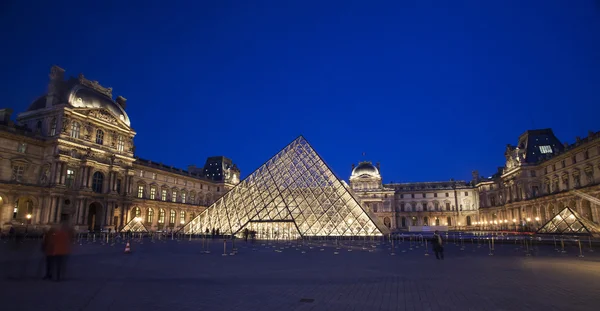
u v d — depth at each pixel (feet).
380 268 77.15
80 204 261.03
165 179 363.35
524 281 58.65
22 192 237.66
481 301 44.04
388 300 45.16
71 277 63.82
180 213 375.45
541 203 312.91
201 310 40.40
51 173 252.83
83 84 291.79
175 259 96.78
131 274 68.13
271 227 205.36
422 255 108.78
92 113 279.28
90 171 271.49
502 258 98.58
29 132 252.62
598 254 109.60
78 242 177.58
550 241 152.05
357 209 205.26
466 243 175.52
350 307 41.60
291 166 235.81
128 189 306.96
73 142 264.52
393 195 510.58
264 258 99.60
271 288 53.67
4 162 237.66
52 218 243.19
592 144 252.21
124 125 307.99
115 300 45.19
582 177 266.98
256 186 226.79
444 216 514.68
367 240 190.80
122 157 300.81
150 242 179.63
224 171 456.86
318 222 204.13
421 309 40.32
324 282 58.95
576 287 52.95
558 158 297.94
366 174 526.16
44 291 50.39
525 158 348.18
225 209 223.30
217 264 84.89
